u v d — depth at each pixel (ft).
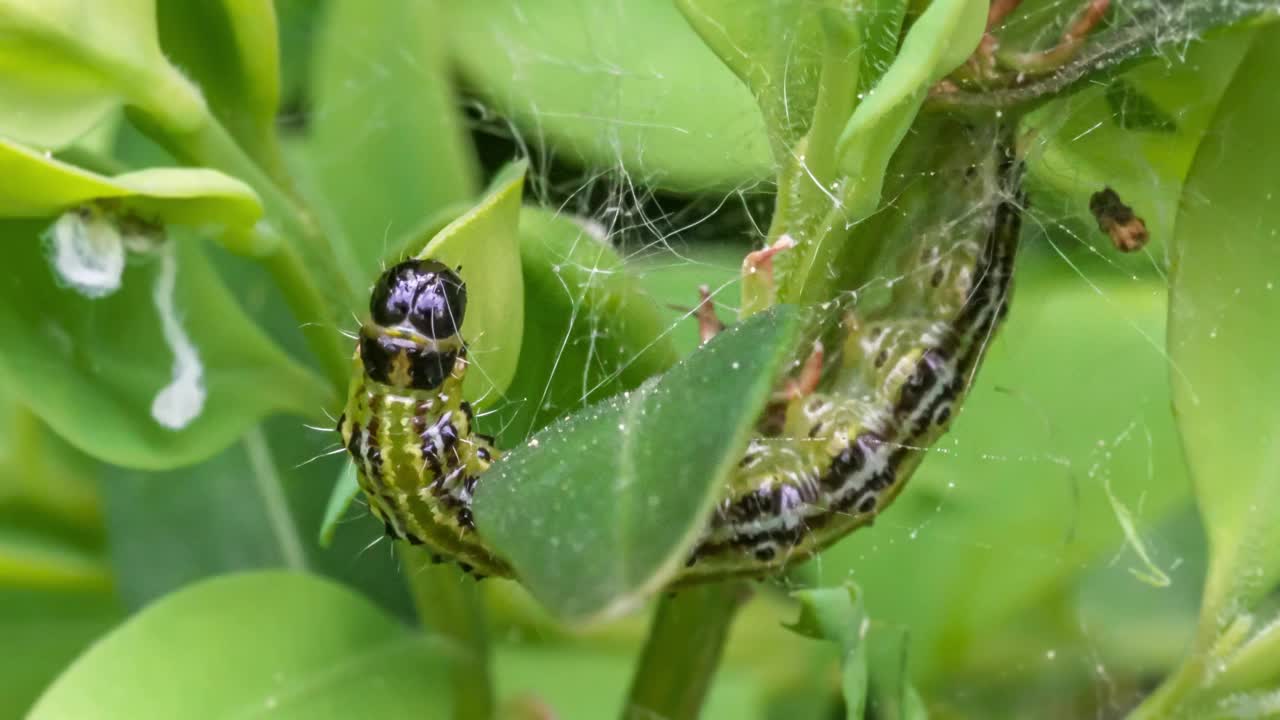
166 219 0.36
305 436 0.42
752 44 0.34
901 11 0.34
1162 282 0.43
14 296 0.37
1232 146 0.36
